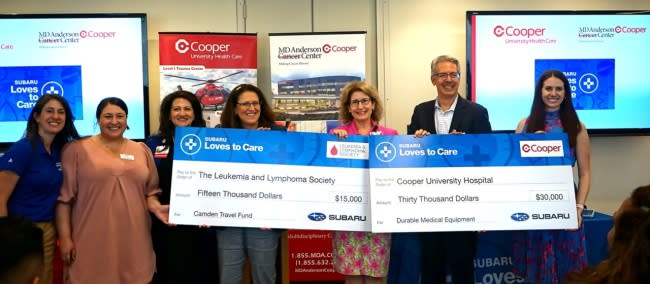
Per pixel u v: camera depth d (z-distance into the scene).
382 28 4.30
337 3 4.32
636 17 4.16
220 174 2.57
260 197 2.58
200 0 4.27
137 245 2.58
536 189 2.61
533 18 4.14
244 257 2.69
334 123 4.07
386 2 4.29
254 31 4.30
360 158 2.62
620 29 4.17
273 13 4.30
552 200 2.60
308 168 2.60
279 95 4.08
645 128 4.21
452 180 2.60
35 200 2.59
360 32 4.05
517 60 4.15
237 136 2.59
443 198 2.59
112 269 2.53
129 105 4.07
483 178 2.61
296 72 4.07
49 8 4.20
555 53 4.16
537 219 2.59
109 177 2.54
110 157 2.58
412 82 4.33
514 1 4.38
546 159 2.62
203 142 2.57
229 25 4.29
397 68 4.32
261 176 2.58
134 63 4.07
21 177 2.57
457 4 4.34
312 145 2.61
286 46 4.07
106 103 2.60
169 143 2.82
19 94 4.01
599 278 1.14
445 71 2.87
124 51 4.06
